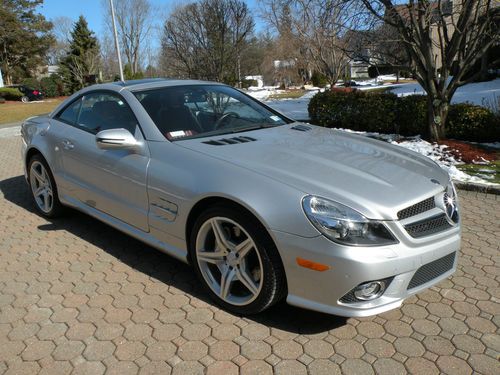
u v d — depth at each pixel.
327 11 9.80
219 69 20.36
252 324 2.99
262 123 4.16
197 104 4.07
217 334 2.89
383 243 2.62
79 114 4.52
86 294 3.42
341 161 3.18
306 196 2.71
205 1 19.91
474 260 3.79
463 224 4.61
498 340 2.76
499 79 20.16
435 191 2.96
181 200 3.22
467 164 6.98
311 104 11.72
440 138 8.54
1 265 3.95
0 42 51.50
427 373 2.50
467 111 8.56
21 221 5.01
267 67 44.69
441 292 3.32
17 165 8.17
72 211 5.13
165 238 3.46
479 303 3.16
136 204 3.64
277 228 2.72
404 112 9.57
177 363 2.64
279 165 3.05
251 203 2.80
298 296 2.76
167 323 3.03
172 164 3.36
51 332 2.97
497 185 5.56
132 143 3.57
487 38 7.86
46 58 61.25
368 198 2.71
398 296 2.69
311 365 2.59
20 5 51.97
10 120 20.38
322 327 2.93
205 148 3.38
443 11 8.24
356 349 2.71
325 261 2.59
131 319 3.09
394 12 7.86
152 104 3.89
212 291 3.20
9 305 3.31
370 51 9.66
